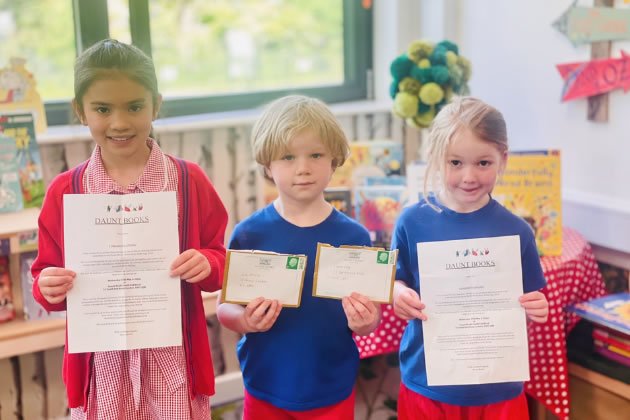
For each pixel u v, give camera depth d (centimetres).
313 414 151
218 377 251
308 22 305
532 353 195
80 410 136
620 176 219
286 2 308
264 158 149
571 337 214
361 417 236
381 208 209
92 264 127
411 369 155
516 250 143
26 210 209
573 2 222
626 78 211
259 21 312
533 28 238
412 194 205
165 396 133
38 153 211
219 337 250
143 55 130
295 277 138
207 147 244
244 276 138
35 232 192
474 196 147
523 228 152
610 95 218
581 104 227
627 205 216
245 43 312
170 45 296
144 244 128
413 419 157
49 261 135
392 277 137
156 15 290
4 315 205
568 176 238
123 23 241
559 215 203
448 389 150
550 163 202
